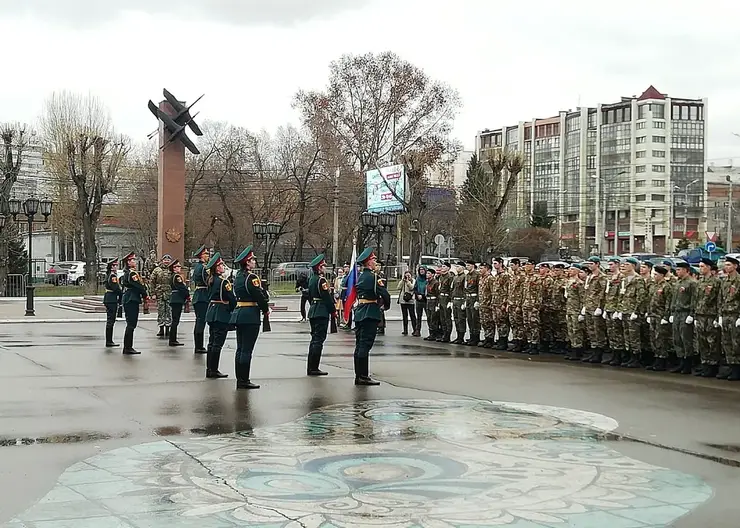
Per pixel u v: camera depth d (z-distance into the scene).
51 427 9.19
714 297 14.09
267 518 5.99
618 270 16.50
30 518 5.95
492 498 6.56
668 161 100.94
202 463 7.62
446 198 68.81
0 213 46.22
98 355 16.78
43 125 53.97
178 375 13.70
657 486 6.96
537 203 90.62
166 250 34.41
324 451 8.16
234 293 12.47
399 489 6.80
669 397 11.80
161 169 34.56
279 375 13.84
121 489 6.73
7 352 17.28
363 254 13.00
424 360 16.58
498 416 10.16
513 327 18.55
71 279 58.19
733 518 6.06
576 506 6.36
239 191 64.56
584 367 15.61
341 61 58.84
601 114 103.88
